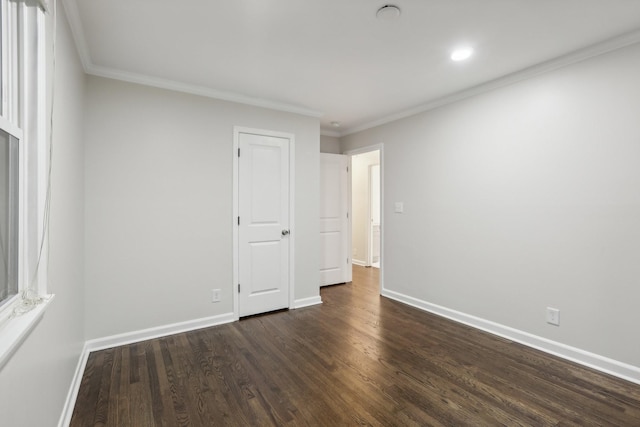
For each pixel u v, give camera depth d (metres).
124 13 1.92
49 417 1.41
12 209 1.17
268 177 3.54
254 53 2.43
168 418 1.79
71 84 2.00
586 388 2.07
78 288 2.27
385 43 2.29
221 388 2.08
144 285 2.84
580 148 2.39
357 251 6.51
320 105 3.64
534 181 2.67
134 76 2.76
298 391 2.05
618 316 2.21
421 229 3.70
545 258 2.61
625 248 2.18
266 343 2.77
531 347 2.68
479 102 3.08
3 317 1.01
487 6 1.86
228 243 3.27
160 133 2.90
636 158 2.13
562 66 2.49
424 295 3.67
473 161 3.14
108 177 2.68
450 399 1.96
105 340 2.67
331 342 2.79
